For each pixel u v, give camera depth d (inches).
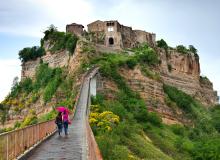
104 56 4803.2
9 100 5457.7
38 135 1389.0
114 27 5826.8
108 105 3425.2
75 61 4554.6
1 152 910.4
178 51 6993.1
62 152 1171.9
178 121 4808.1
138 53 5196.9
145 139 2989.7
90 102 3115.2
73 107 2898.6
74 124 2057.1
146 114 3880.4
